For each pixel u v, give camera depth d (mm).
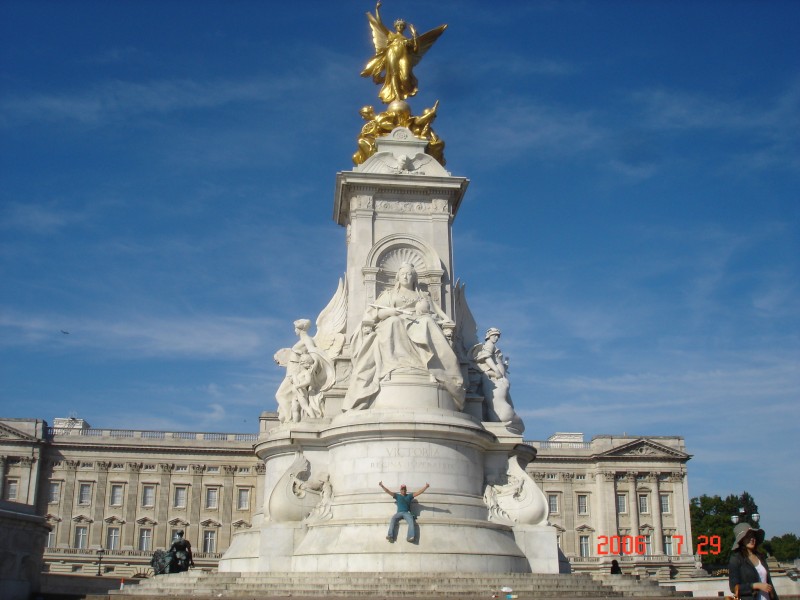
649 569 77750
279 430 25688
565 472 82375
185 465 79312
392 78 32000
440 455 23703
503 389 27297
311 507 24203
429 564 21562
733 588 9859
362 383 24938
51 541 76438
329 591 19438
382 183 28984
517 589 20531
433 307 27328
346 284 29422
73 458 78375
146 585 22406
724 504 91438
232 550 25359
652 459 82562
